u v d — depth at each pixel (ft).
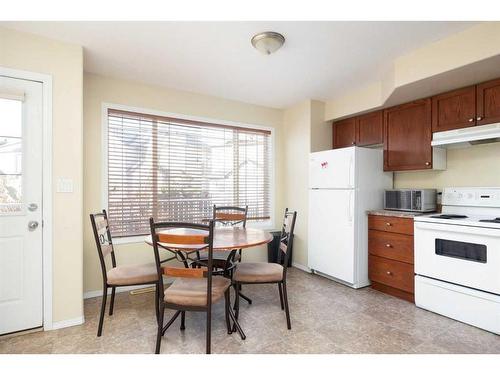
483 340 6.36
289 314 7.57
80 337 6.52
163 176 10.53
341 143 12.35
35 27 6.52
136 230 9.97
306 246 12.12
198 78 9.70
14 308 6.57
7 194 6.54
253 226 12.76
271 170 13.29
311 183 11.54
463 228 7.07
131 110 9.82
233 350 6.00
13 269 6.56
